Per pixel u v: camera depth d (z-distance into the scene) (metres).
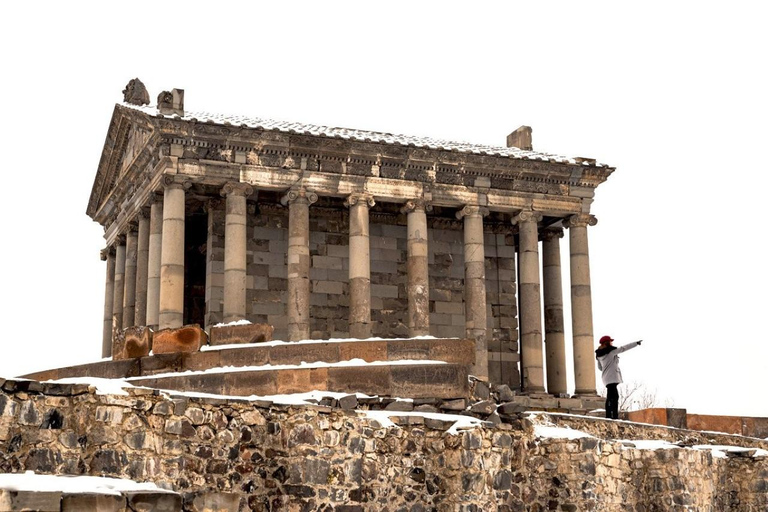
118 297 49.34
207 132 41.72
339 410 18.52
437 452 19.38
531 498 21.91
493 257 51.03
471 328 45.72
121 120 45.94
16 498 9.79
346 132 46.34
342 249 47.69
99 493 10.24
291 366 22.83
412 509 18.81
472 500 18.89
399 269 48.62
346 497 18.05
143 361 25.78
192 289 47.88
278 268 45.97
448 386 21.69
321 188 43.81
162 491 10.73
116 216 50.38
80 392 15.73
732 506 25.88
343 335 46.81
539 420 25.91
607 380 30.33
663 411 32.94
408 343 23.55
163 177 41.25
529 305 47.12
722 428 34.53
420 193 45.66
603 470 22.34
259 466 17.38
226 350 24.53
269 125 43.81
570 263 48.72
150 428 16.22
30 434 15.15
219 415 17.14
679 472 23.05
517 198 47.75
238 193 42.19
